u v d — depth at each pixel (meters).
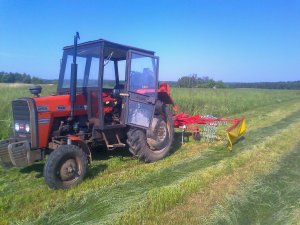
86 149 6.21
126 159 7.59
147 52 7.32
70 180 5.75
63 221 4.46
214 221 4.57
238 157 7.67
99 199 5.16
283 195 5.60
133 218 4.51
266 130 11.57
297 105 24.56
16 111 6.13
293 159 7.81
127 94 6.83
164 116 7.93
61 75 7.09
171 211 4.86
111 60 7.17
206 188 5.75
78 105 6.54
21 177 6.30
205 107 17.81
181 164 7.23
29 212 4.75
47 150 6.35
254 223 4.61
